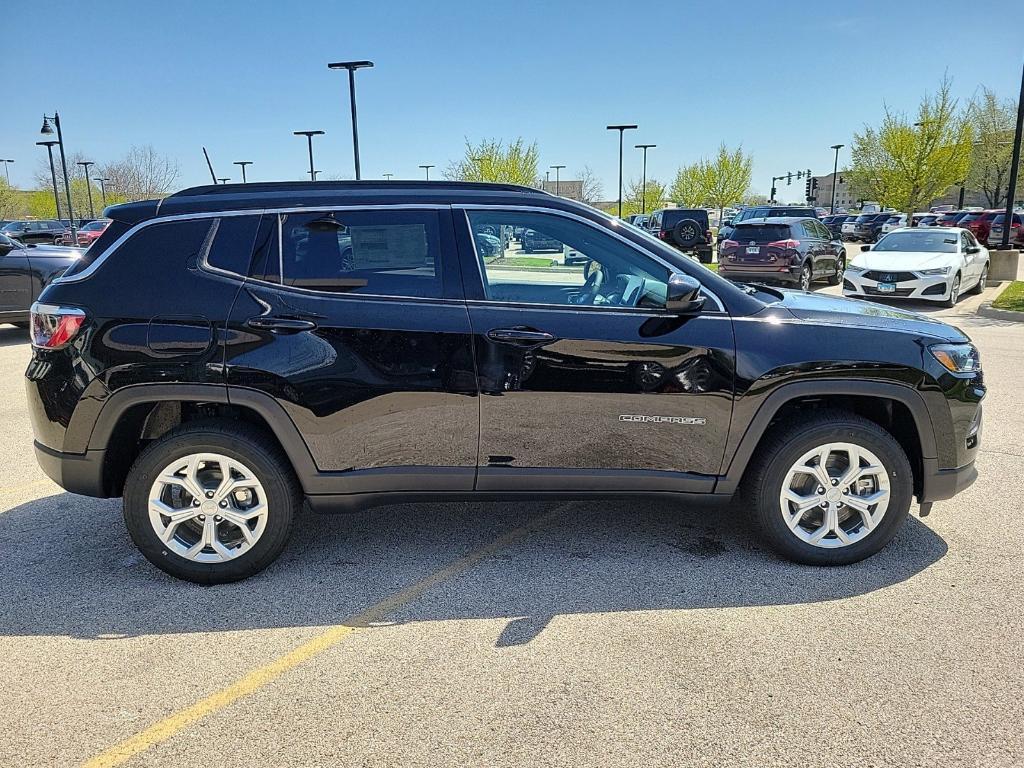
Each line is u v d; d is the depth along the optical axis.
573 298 3.56
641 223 32.69
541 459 3.51
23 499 4.68
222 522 3.55
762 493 3.60
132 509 3.45
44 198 64.00
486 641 3.06
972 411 3.61
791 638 3.05
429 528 4.21
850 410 3.76
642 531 4.14
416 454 3.48
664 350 3.42
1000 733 2.47
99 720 2.58
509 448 3.48
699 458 3.53
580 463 3.53
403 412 3.42
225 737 2.49
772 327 3.49
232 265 3.41
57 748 2.44
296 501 3.57
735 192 56.28
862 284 14.33
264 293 3.37
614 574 3.64
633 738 2.47
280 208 3.45
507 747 2.43
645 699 2.67
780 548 3.66
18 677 2.83
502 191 3.60
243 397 3.34
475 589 3.50
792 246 15.77
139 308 3.35
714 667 2.86
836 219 46.72
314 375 3.35
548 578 3.61
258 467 3.44
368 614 3.28
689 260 3.59
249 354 3.32
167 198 3.53
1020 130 17.97
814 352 3.44
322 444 3.42
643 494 3.59
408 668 2.88
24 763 2.37
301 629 3.16
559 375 3.42
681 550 3.89
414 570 3.70
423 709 2.63
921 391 3.50
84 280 3.40
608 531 4.14
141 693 2.73
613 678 2.80
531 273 3.53
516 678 2.80
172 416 3.79
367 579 3.61
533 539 4.05
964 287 14.91
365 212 3.46
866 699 2.65
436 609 3.32
